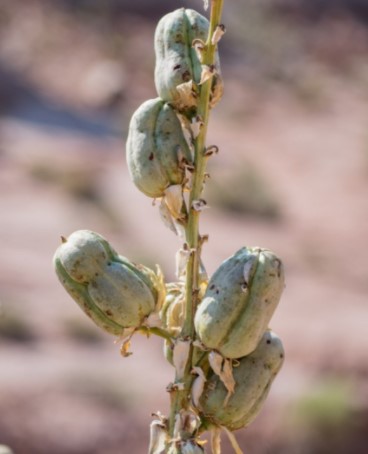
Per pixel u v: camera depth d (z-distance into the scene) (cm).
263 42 7419
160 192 376
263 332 364
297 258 4138
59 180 4294
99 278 374
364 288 3866
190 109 375
